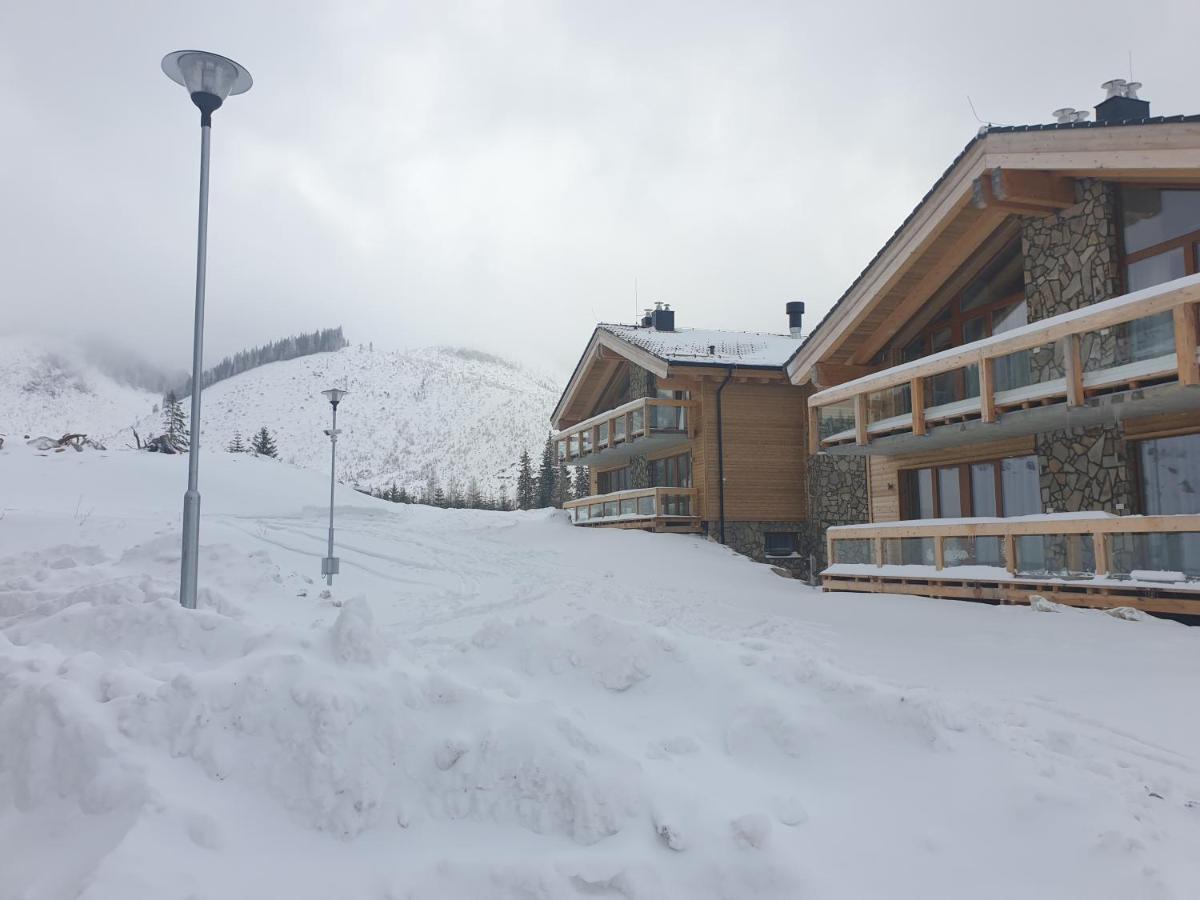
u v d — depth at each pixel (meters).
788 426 24.55
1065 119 14.28
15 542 15.48
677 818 3.96
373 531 21.95
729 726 5.13
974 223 14.73
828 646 9.34
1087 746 5.29
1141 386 10.78
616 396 31.12
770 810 4.22
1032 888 3.73
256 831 3.89
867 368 18.86
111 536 16.08
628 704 5.58
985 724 5.08
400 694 4.64
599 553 20.92
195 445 7.75
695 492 24.31
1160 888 3.60
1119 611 10.38
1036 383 12.34
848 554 16.45
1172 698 6.55
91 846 3.64
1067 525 11.77
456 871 3.65
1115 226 12.83
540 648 6.14
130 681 4.67
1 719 4.48
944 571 13.89
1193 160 10.75
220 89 8.29
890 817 4.29
